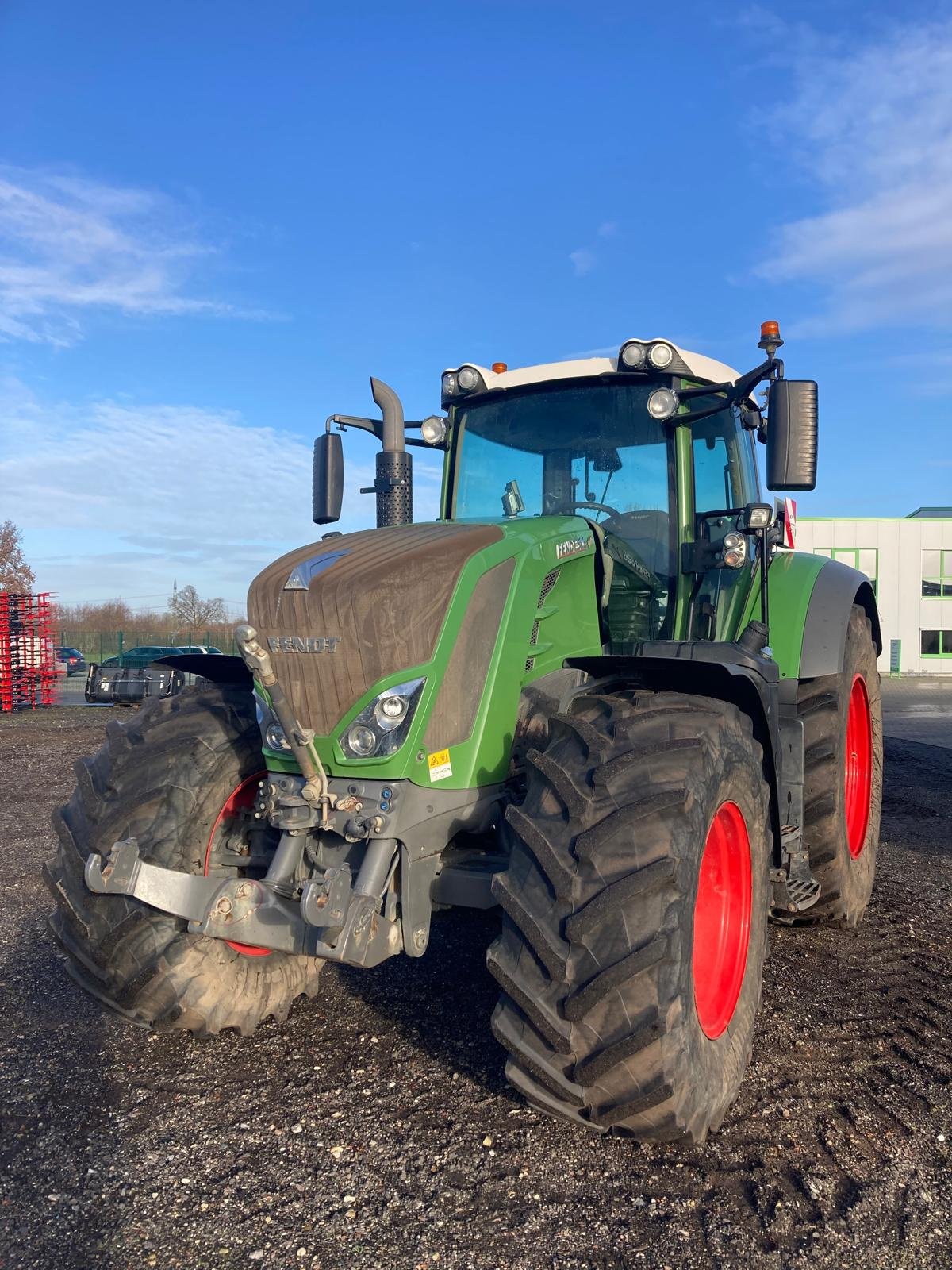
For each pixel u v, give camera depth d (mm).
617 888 2348
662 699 2881
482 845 3156
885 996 3639
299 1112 2770
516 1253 2146
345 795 2711
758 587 4457
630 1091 2326
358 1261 2121
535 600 3121
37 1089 2916
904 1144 2611
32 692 19703
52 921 3133
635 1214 2287
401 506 4125
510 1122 2711
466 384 4145
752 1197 2359
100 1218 2266
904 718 15914
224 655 3666
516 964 2445
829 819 4168
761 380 3635
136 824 3018
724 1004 2822
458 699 2826
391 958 4090
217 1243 2180
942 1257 2148
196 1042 3254
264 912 2699
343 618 2729
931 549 31469
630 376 3910
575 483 4043
